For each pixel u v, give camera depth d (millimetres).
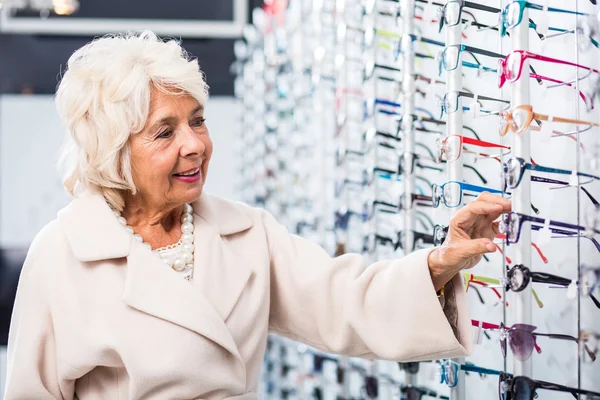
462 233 1269
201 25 4949
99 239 1429
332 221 2568
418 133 1823
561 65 1268
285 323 1555
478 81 1505
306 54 3020
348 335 1444
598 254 1157
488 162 1514
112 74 1360
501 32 1238
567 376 1304
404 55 1695
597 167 1149
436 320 1338
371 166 1965
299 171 3061
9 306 4930
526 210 1205
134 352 1368
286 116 3371
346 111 2318
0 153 5035
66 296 1402
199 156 1398
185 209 1529
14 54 4883
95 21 4879
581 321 1175
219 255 1487
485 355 1587
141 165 1390
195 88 1384
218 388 1407
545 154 1327
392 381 2088
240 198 4383
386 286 1392
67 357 1384
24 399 1396
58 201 5098
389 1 1965
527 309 1209
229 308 1439
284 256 1552
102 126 1365
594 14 1145
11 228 5082
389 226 2064
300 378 3068
